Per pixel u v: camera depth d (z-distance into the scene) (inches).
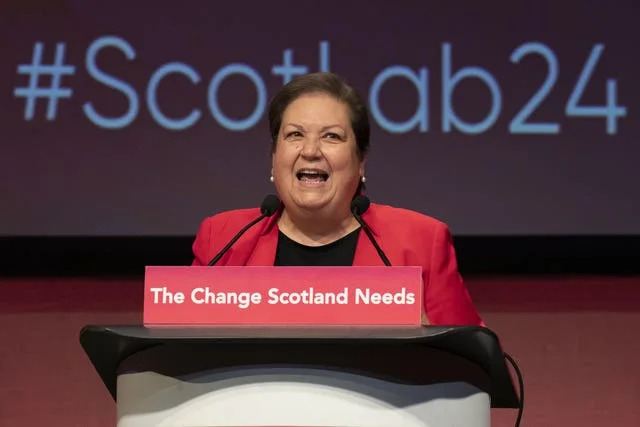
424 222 294.7
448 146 503.2
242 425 177.9
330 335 176.1
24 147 501.4
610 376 473.7
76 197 503.2
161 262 531.2
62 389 470.3
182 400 181.9
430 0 504.7
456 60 503.8
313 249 289.4
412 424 181.3
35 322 494.6
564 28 502.9
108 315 502.3
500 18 503.5
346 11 504.4
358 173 286.2
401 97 502.9
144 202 503.5
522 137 502.9
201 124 503.2
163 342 176.9
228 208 503.2
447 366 188.7
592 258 530.0
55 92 501.7
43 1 502.3
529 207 503.2
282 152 276.8
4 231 500.4
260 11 504.7
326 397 178.2
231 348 181.3
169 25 503.5
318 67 502.6
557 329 492.1
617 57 502.9
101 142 503.2
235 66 503.8
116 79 503.2
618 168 502.6
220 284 198.8
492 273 530.6
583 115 502.9
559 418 460.1
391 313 195.3
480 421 195.3
